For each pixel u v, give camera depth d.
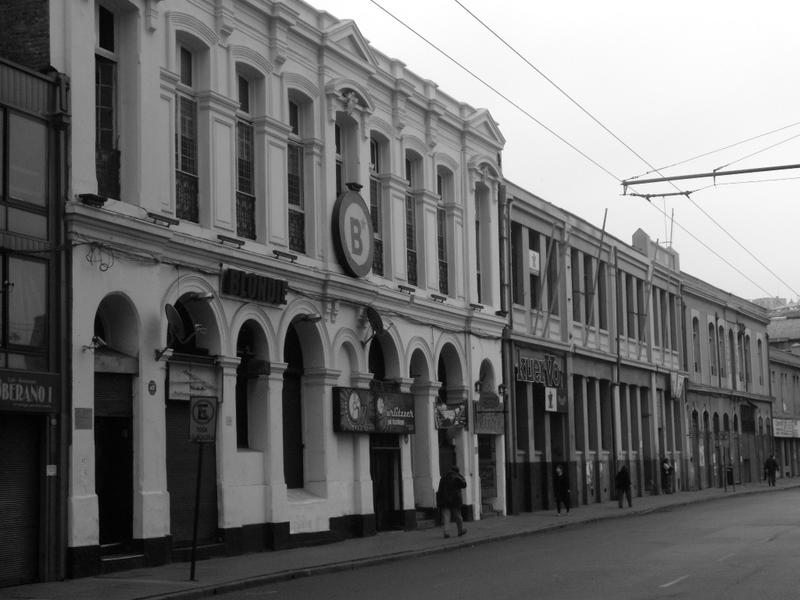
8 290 18.66
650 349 57.28
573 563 21.97
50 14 20.00
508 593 17.05
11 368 18.59
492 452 38.97
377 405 30.23
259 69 26.41
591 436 48.75
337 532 28.30
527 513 40.38
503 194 40.09
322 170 28.91
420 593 17.45
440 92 36.03
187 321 24.16
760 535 28.06
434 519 33.56
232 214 25.11
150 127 22.25
